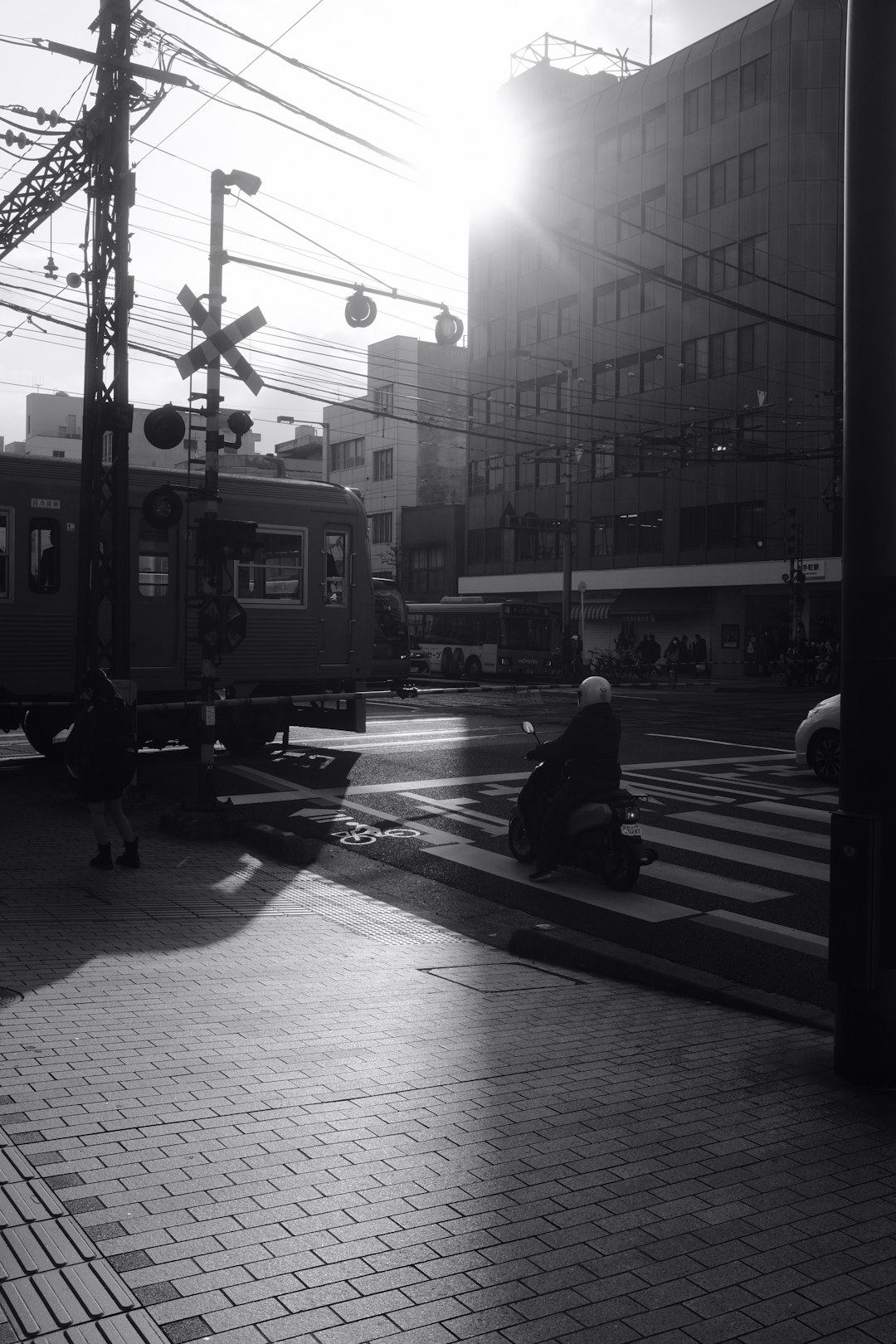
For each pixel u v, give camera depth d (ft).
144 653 57.00
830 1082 17.13
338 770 55.16
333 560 63.82
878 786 16.78
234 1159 13.37
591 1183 13.10
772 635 158.40
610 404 178.81
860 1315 10.44
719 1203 12.67
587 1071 17.44
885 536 16.81
